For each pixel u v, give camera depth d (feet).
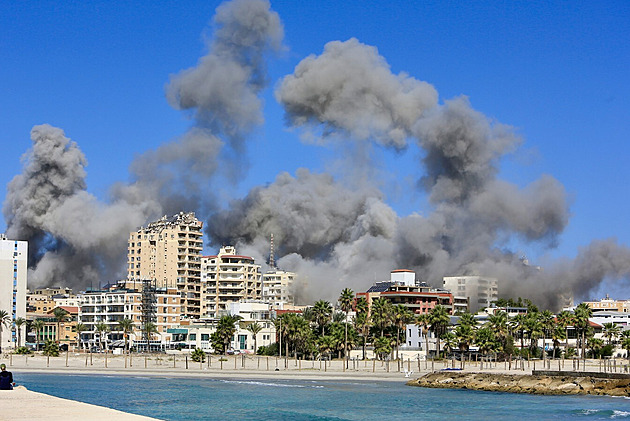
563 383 638.53
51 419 198.70
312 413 468.75
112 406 490.49
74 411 216.54
